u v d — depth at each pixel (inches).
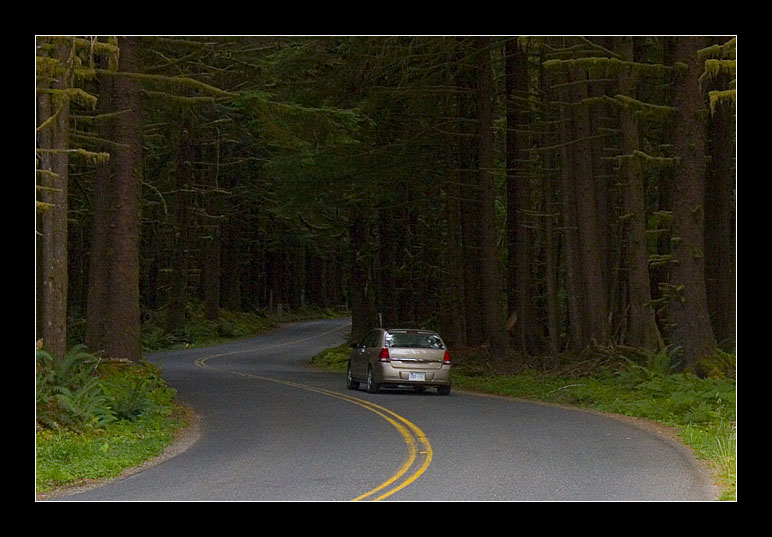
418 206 1670.8
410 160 1275.8
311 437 597.6
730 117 1127.6
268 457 510.9
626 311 1189.7
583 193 1053.2
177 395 920.3
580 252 1093.8
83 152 573.9
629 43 945.5
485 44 1161.4
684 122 863.1
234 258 2780.5
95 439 573.9
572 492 396.8
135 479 442.6
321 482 425.7
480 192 1258.6
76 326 1670.8
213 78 1546.5
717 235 1143.6
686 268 865.5
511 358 1229.7
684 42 853.2
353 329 1790.1
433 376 940.0
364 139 1294.3
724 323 1130.7
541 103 1239.5
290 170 1283.2
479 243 1419.8
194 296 2667.3
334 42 1166.3
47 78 557.6
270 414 746.8
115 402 670.5
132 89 872.9
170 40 831.1
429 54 1101.1
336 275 4136.3
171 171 2225.6
